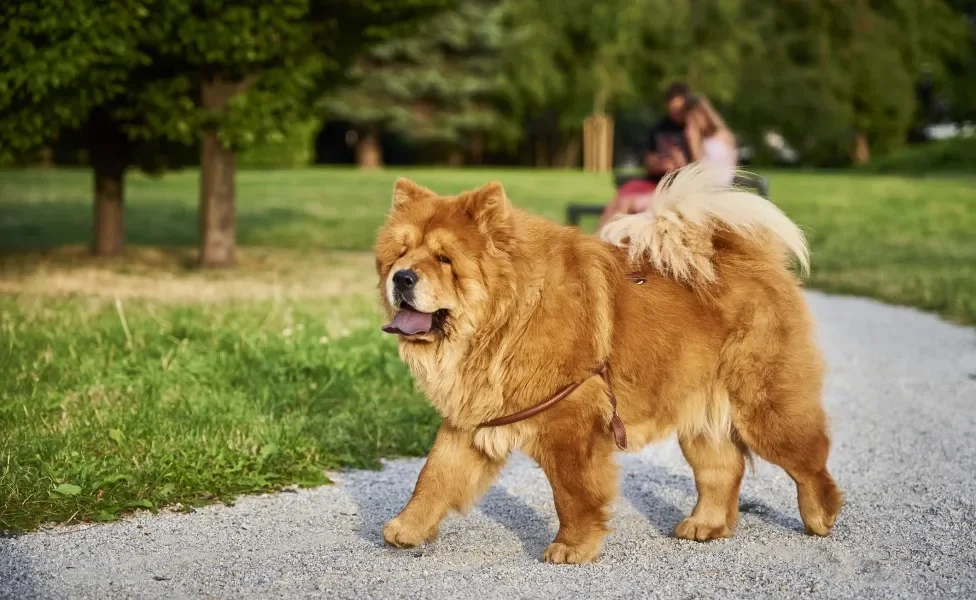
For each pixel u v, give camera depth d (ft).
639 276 14.57
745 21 144.05
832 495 14.57
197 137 40.50
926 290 38.24
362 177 100.42
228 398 20.59
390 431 19.80
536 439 13.60
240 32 33.04
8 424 18.31
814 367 14.55
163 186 85.05
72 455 16.79
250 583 12.80
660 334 14.08
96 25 29.48
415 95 131.95
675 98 31.65
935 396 23.70
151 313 28.96
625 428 14.15
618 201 32.01
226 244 41.29
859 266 45.52
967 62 157.58
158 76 36.09
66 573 12.96
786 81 139.13
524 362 13.43
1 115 30.94
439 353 13.96
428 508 14.03
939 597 12.48
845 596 12.51
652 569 13.47
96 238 42.22
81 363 22.68
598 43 138.62
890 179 94.63
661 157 31.48
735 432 14.82
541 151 166.09
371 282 39.24
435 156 155.74
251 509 15.88
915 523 15.33
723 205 14.35
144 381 21.39
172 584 12.71
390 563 13.64
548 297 13.53
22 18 29.14
